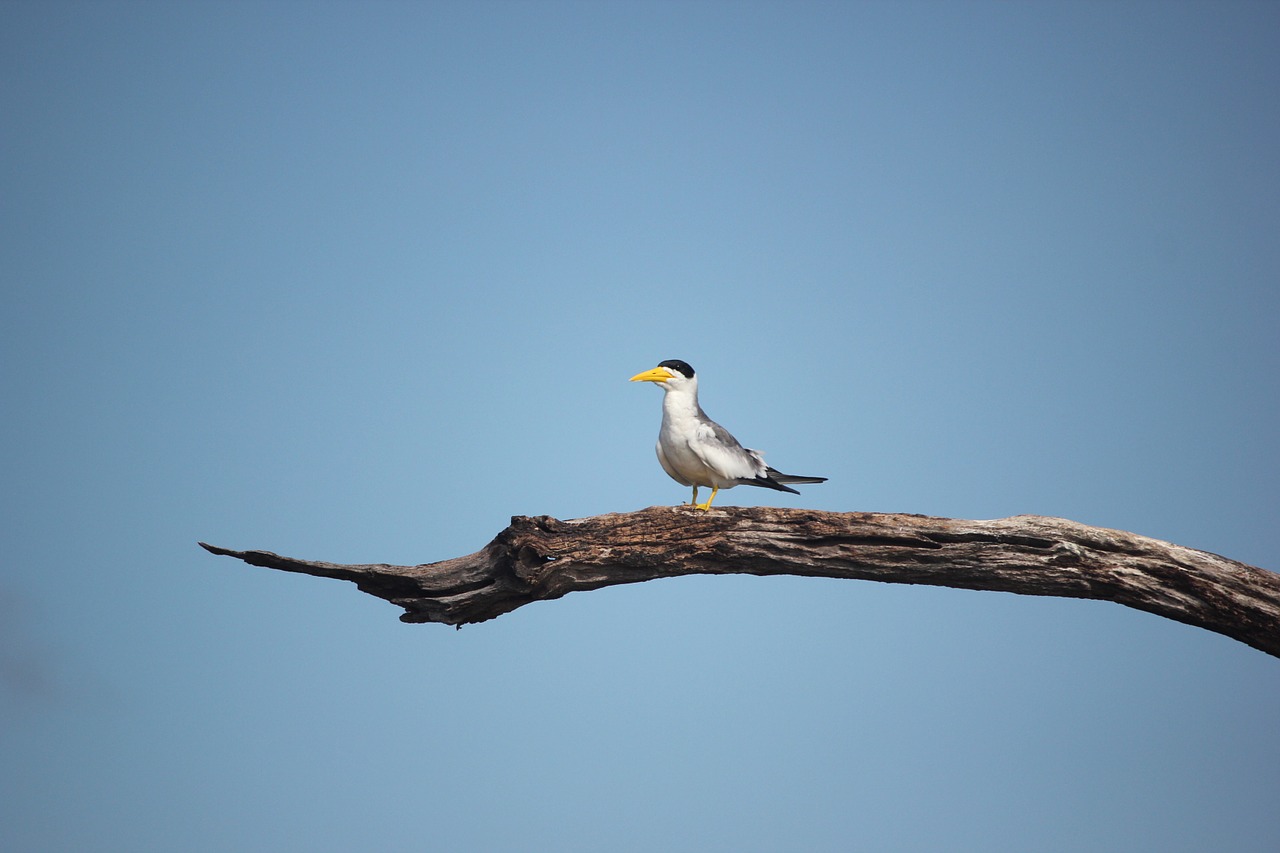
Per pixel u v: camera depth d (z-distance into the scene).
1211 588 11.41
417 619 13.75
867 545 12.32
